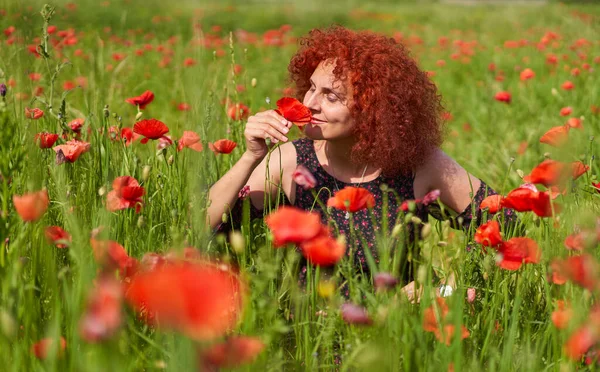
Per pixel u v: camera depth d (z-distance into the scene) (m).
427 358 1.47
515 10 16.45
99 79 4.78
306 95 2.28
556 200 2.13
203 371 1.10
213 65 3.59
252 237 2.26
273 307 1.50
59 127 2.74
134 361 1.38
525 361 1.55
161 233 2.14
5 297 1.39
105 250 1.37
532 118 5.32
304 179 1.77
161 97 5.68
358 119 2.20
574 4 17.56
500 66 8.45
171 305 0.80
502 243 1.64
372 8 21.27
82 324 1.04
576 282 1.49
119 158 2.47
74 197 2.10
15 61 2.93
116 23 11.17
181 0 14.12
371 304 1.56
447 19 17.34
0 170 1.57
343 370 1.40
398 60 2.23
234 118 3.09
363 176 2.32
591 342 1.33
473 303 1.84
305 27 16.19
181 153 2.50
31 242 1.61
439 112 2.45
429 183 2.36
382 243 1.65
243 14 16.70
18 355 1.31
